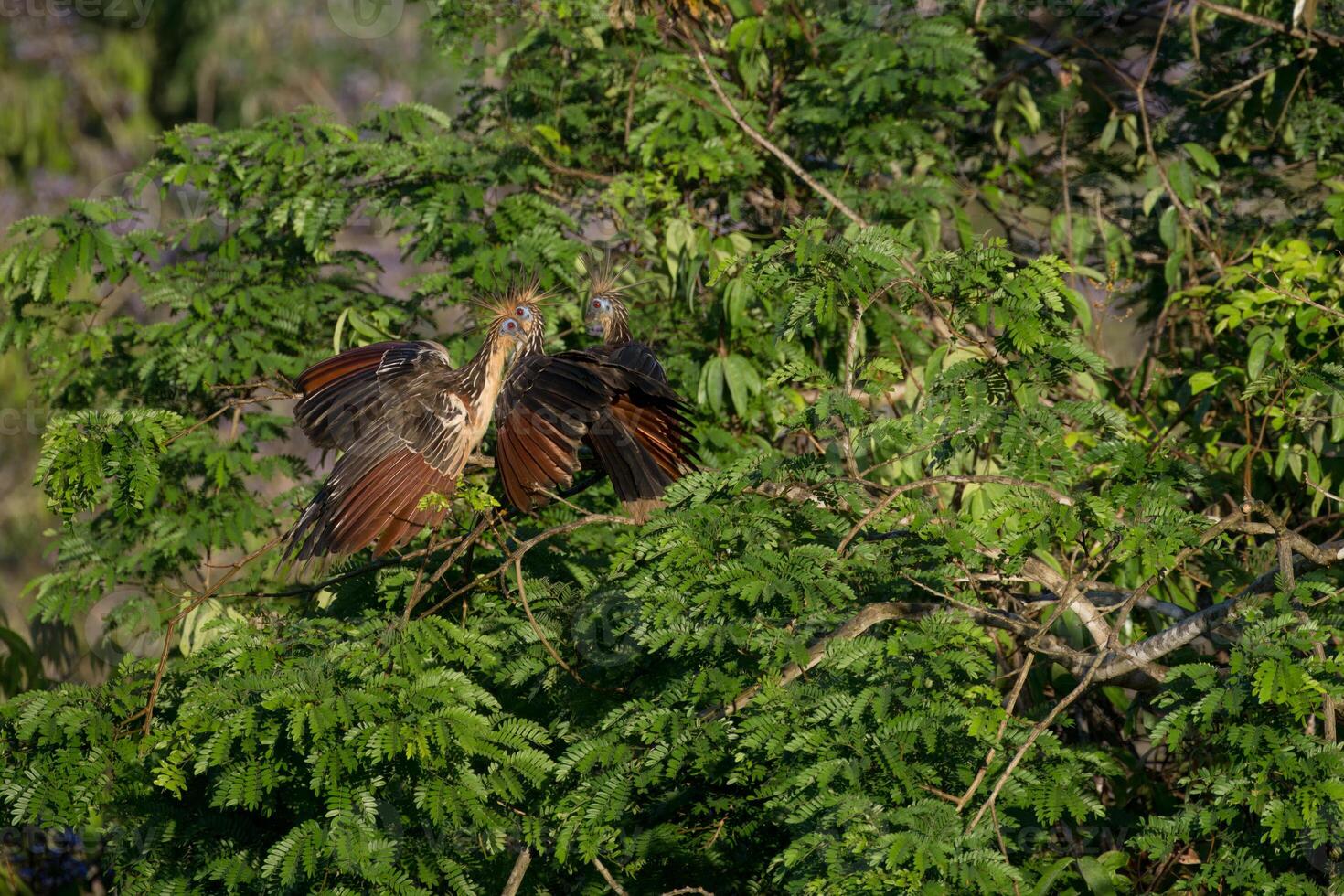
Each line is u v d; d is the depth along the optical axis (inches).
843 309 367.6
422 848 354.3
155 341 521.0
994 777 302.8
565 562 407.2
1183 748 407.5
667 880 366.0
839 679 318.7
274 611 430.0
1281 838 286.5
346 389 295.6
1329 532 455.8
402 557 320.5
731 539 322.7
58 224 506.9
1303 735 280.5
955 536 326.0
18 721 348.8
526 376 272.7
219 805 337.1
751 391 469.4
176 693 365.4
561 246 465.4
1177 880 339.3
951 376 343.0
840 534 343.0
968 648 318.7
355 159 493.0
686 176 492.4
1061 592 355.6
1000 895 266.7
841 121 503.5
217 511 513.7
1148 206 509.0
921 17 520.7
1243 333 504.1
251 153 502.9
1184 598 426.0
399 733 309.3
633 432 318.0
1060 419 343.9
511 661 356.8
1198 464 419.8
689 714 327.0
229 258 519.2
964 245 492.4
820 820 294.2
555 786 344.2
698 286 500.1
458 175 487.8
